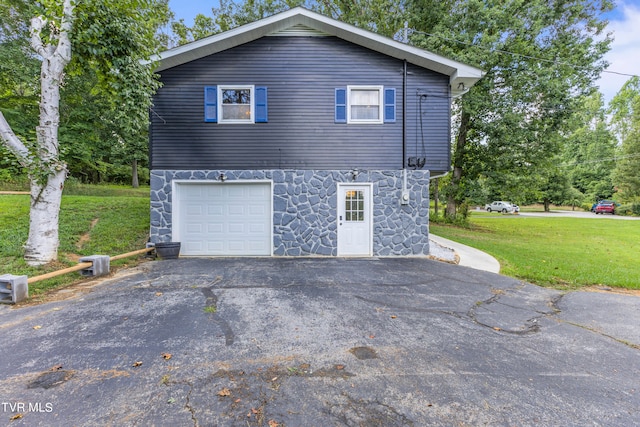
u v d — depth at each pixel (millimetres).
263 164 7727
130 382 2361
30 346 2912
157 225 7602
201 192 7758
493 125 12648
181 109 7633
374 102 7887
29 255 5445
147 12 6602
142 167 24781
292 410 2055
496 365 2703
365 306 4148
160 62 6941
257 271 6035
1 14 11203
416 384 2387
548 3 12727
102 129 15711
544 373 2596
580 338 3307
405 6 13828
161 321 3539
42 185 5496
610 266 7027
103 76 6738
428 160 7840
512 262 7211
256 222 7789
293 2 15156
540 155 13008
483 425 1951
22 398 2154
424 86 7863
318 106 7750
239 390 2270
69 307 3951
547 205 32406
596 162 34344
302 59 7727
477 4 11875
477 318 3826
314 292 4742
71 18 5559
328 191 7758
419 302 4363
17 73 10773
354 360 2730
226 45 7535
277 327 3414
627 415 2082
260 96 7676
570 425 1975
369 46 7684
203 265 6543
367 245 7816
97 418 1967
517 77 12148
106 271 5648
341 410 2062
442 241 10055
